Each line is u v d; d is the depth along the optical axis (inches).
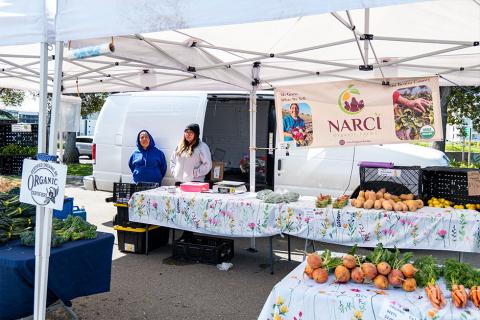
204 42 190.9
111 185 319.3
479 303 89.7
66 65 221.0
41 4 102.9
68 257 127.7
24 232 132.0
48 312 154.3
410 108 194.2
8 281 116.6
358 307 92.4
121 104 321.7
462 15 156.6
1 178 207.0
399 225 174.2
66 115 235.5
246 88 242.1
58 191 100.1
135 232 232.7
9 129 424.8
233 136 302.7
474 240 164.2
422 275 100.7
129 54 162.2
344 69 220.1
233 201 199.6
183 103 301.7
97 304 166.4
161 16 89.9
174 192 225.1
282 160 275.4
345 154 262.2
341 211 181.5
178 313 160.2
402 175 203.2
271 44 194.7
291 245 263.1
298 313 97.3
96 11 96.8
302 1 78.5
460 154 648.4
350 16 155.9
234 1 83.6
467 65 205.3
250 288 187.6
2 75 257.1
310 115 211.0
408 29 174.6
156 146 301.9
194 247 221.1
